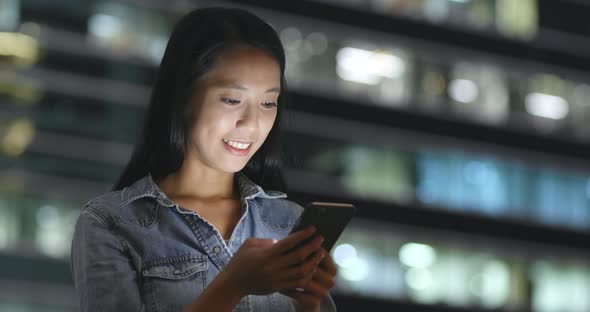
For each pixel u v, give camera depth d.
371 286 28.31
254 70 2.49
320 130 28.30
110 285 2.48
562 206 31.33
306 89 28.27
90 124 25.52
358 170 28.67
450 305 29.25
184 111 2.56
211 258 2.58
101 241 2.55
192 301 2.53
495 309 29.84
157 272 2.54
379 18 29.36
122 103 25.83
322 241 2.25
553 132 31.45
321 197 28.09
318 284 2.35
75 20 25.61
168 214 2.62
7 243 24.30
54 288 24.48
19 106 24.91
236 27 2.52
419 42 29.88
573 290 31.06
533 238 30.69
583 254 31.34
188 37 2.56
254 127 2.52
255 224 2.70
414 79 29.75
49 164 24.97
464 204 29.92
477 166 30.28
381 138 29.06
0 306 24.05
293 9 28.20
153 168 2.76
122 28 26.08
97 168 25.39
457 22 30.50
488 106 30.69
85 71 25.59
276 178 2.90
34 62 25.11
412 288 28.83
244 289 2.26
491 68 30.84
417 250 29.05
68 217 24.97
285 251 2.22
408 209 29.12
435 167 29.70
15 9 25.06
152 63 26.30
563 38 31.92
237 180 2.77
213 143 2.53
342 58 28.81
